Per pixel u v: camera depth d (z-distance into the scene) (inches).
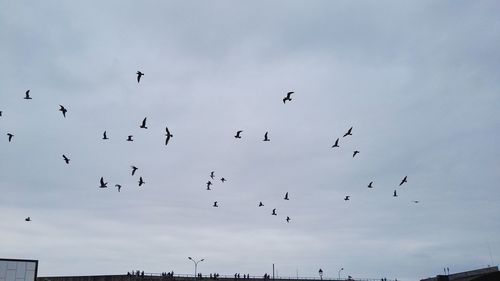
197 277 3624.5
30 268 2728.8
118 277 3464.6
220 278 3695.9
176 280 3531.0
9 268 2674.7
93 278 3631.9
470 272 2539.4
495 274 1862.7
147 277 3412.9
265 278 3863.2
